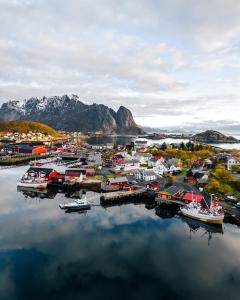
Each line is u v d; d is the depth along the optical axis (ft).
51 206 237.66
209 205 221.87
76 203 236.84
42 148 639.76
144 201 265.34
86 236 176.14
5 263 142.82
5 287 123.95
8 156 538.06
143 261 147.33
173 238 176.55
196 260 149.18
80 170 331.36
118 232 184.14
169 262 146.82
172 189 257.75
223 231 188.96
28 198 262.88
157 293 121.49
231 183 299.79
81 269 139.03
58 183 317.22
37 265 141.49
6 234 176.86
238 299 118.11
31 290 122.31
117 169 394.11
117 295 119.85
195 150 615.98
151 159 469.57
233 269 140.87
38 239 170.50
